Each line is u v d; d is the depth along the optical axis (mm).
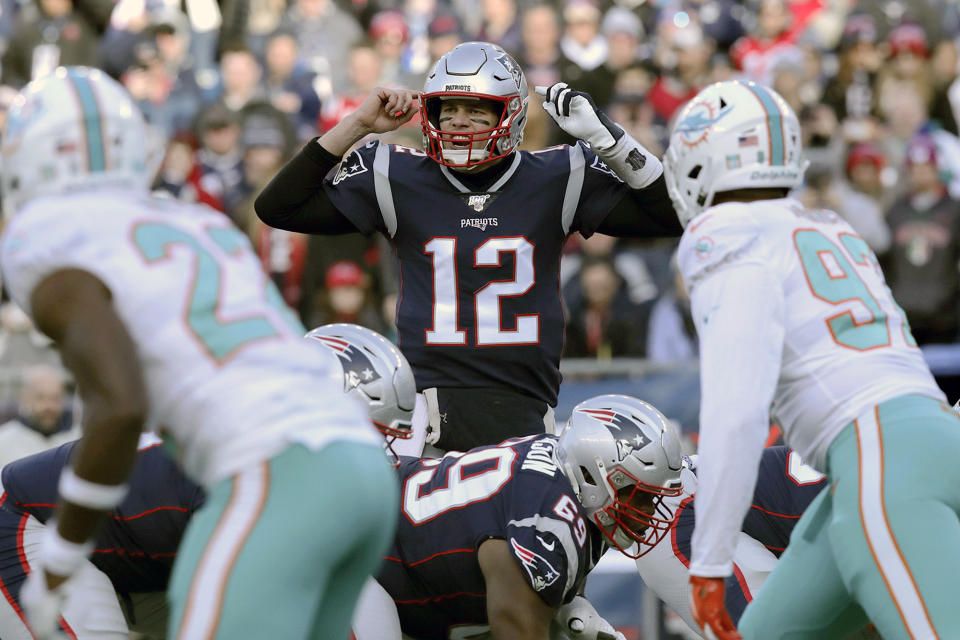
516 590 11203
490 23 35812
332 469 8883
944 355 24781
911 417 9969
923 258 26344
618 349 25094
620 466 11617
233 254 9430
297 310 25062
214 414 8852
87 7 35188
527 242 13438
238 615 8578
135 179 9555
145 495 12234
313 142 13445
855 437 10031
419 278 13547
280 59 33188
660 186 13281
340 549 8945
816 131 30609
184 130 30516
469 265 13391
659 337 25047
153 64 34062
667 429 11898
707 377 9953
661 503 12227
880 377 10180
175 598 8805
